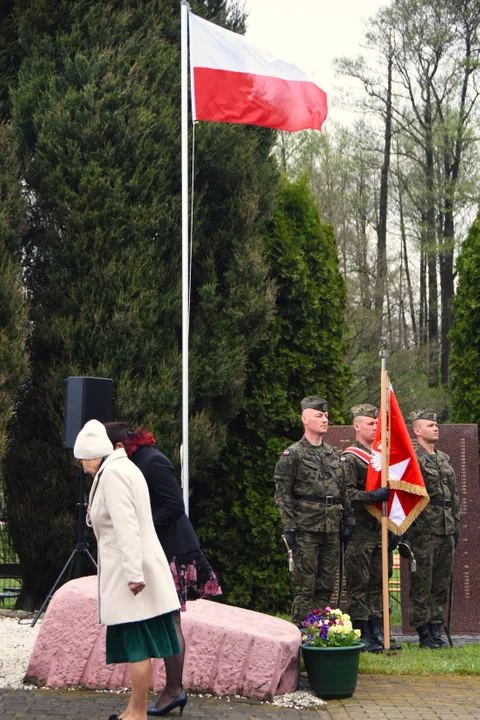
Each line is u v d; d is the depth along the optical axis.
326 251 11.33
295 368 10.72
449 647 8.34
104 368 8.92
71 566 8.77
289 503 7.42
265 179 10.56
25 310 8.69
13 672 6.39
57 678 6.11
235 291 9.90
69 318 9.06
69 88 9.39
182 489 8.59
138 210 9.34
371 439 8.37
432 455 8.65
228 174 10.20
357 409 8.47
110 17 9.90
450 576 8.57
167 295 9.50
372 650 7.93
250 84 9.21
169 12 10.41
